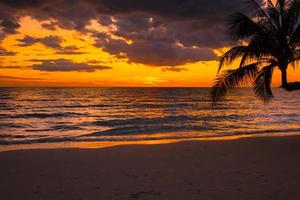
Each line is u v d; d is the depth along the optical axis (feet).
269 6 35.19
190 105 156.66
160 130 64.08
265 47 33.73
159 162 28.30
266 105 157.79
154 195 19.17
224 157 30.09
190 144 38.52
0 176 24.17
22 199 18.92
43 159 30.42
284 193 18.97
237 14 35.12
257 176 22.82
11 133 64.03
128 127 69.21
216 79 35.70
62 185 21.61
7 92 305.94
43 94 270.46
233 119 88.63
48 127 74.84
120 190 20.27
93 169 26.13
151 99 212.02
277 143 38.86
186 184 21.26
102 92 339.98
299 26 33.22
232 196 18.63
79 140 48.34
